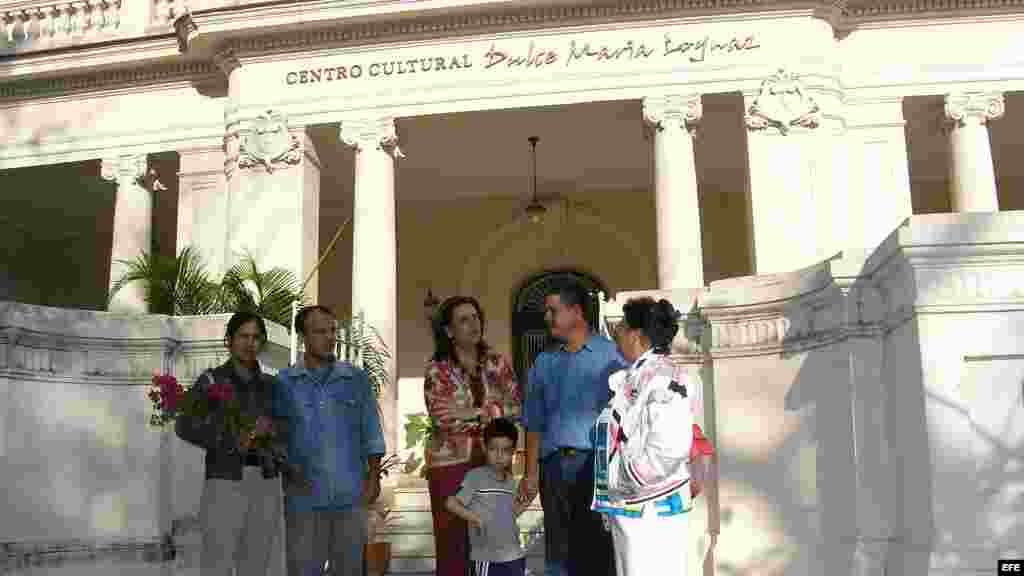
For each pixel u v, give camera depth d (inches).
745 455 298.0
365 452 230.7
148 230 711.7
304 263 634.2
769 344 298.4
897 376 256.8
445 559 235.0
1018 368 232.5
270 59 648.4
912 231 238.1
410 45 633.6
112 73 713.6
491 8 609.0
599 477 184.1
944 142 729.6
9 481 299.6
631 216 846.5
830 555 272.1
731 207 832.3
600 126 684.1
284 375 226.5
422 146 721.0
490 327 845.2
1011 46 629.3
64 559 303.7
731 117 663.1
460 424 234.1
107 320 326.0
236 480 231.5
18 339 306.0
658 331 189.9
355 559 223.0
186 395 233.0
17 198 849.5
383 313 611.8
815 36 608.7
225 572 229.6
